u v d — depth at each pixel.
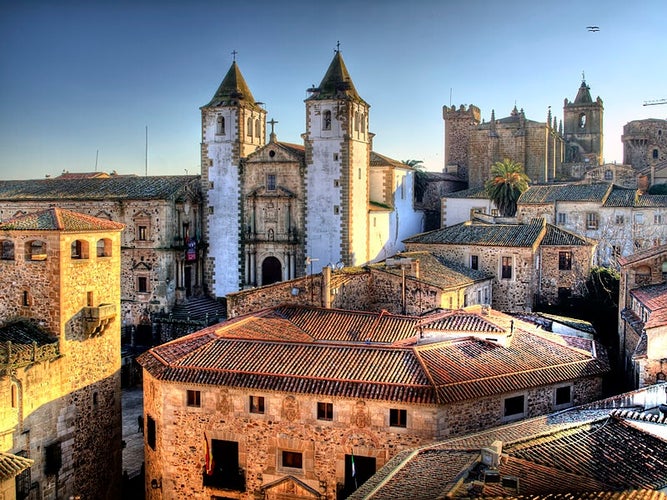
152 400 50.12
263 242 95.00
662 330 43.75
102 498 55.81
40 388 49.50
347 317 58.53
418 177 125.00
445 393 43.09
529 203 104.38
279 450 45.91
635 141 152.00
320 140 92.06
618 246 100.69
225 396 46.72
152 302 91.69
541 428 37.88
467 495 29.19
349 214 91.75
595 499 28.69
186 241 94.38
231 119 95.62
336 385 44.81
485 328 52.03
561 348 51.81
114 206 93.12
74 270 52.59
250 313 63.78
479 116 148.38
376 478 35.38
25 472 48.00
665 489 30.73
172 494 48.31
